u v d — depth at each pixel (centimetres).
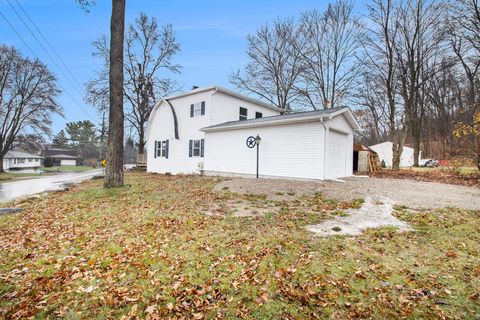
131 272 346
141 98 2698
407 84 2027
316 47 2533
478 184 1077
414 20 1844
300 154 1142
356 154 1823
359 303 270
